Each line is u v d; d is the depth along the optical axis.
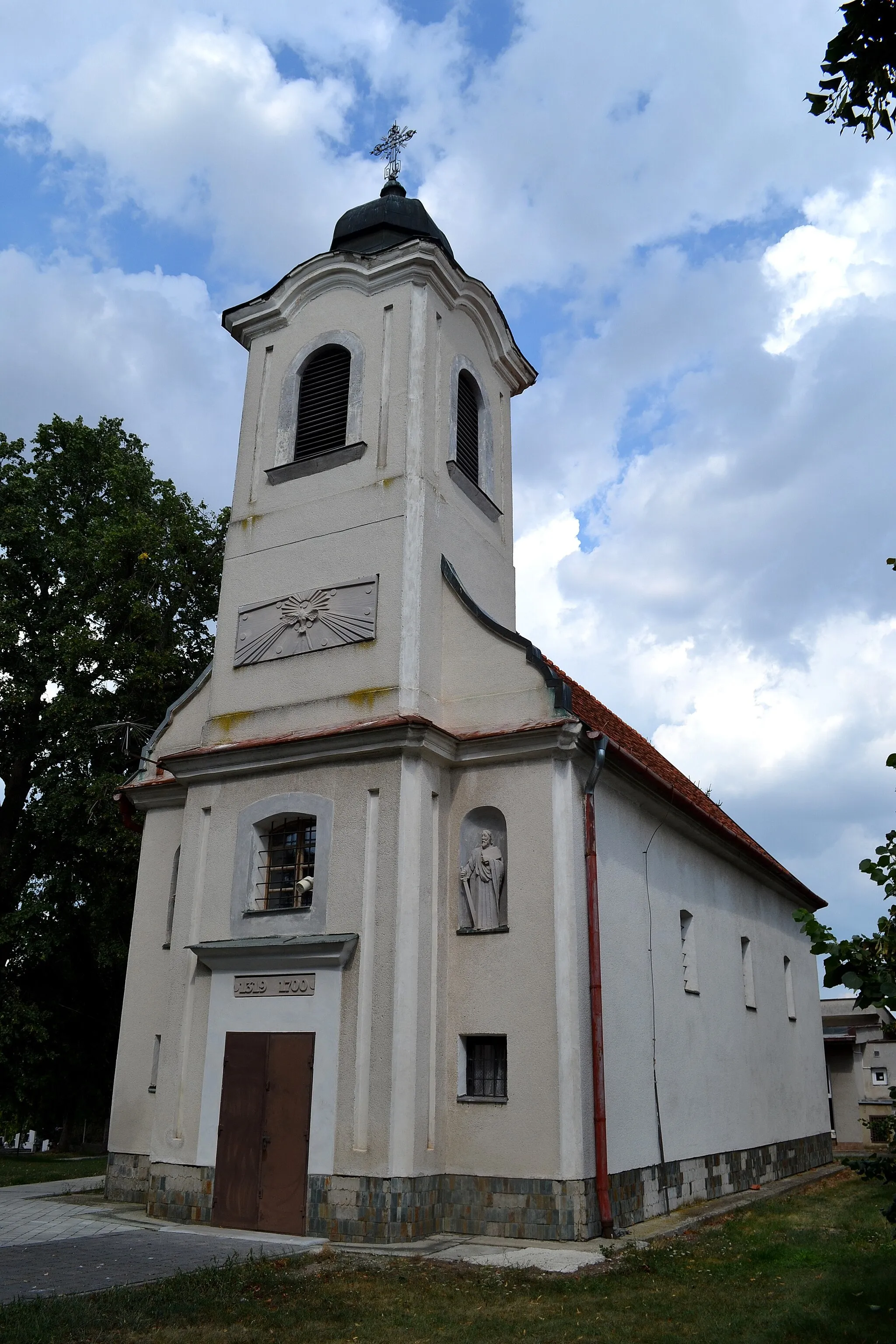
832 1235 13.05
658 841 17.22
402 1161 12.69
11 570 27.09
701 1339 8.21
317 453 17.52
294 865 15.10
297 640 16.17
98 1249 11.66
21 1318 8.15
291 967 14.12
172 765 16.22
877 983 6.16
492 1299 9.63
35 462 28.89
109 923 25.55
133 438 30.66
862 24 5.84
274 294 18.72
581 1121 12.94
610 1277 10.53
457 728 15.27
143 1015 16.98
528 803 14.30
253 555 17.31
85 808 24.41
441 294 18.05
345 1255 11.56
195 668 27.94
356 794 14.43
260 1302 9.28
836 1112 29.92
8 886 27.03
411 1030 13.23
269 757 15.25
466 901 14.40
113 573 26.86
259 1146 13.59
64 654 25.28
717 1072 18.14
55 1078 26.25
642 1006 15.41
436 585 16.02
